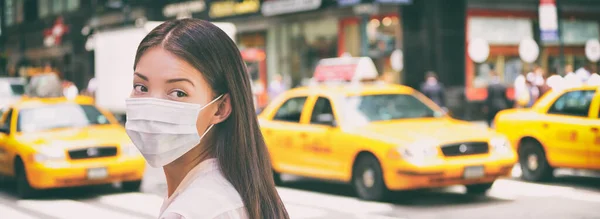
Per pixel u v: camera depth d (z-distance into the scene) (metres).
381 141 9.84
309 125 11.19
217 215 1.63
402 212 9.34
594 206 9.61
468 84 26.53
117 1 38.94
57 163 10.82
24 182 11.22
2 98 23.44
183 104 1.76
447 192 11.02
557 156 11.39
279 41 31.42
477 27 27.03
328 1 27.36
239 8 32.12
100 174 10.95
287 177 13.30
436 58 25.78
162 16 36.56
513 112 12.41
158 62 1.75
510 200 10.22
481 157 9.83
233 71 1.84
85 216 9.59
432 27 25.84
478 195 10.73
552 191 10.96
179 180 1.91
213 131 1.89
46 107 12.39
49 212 9.96
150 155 1.80
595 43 25.97
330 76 18.92
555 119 11.44
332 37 28.73
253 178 1.83
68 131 11.80
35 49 50.97
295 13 29.95
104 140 11.19
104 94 22.98
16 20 53.88
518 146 12.13
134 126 1.78
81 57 44.12
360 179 10.27
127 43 21.81
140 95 1.80
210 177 1.76
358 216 9.09
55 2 47.88
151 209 10.09
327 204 10.09
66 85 29.16
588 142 10.88
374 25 27.69
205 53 1.77
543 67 29.05
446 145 9.67
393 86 11.84
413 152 9.53
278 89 24.23
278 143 11.61
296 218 8.98
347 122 10.58
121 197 11.28
